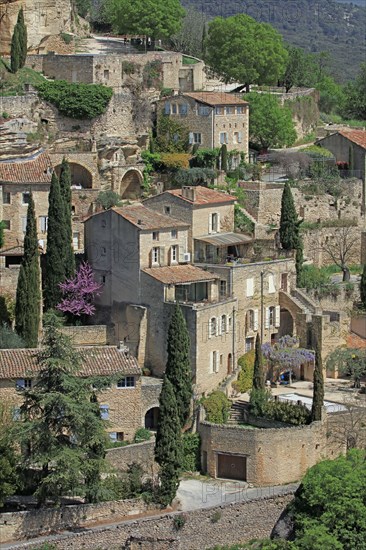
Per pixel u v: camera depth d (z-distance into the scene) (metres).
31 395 168.38
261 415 190.12
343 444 188.38
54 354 168.75
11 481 165.88
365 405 193.38
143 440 182.50
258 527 175.12
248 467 182.12
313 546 167.62
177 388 186.75
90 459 167.62
